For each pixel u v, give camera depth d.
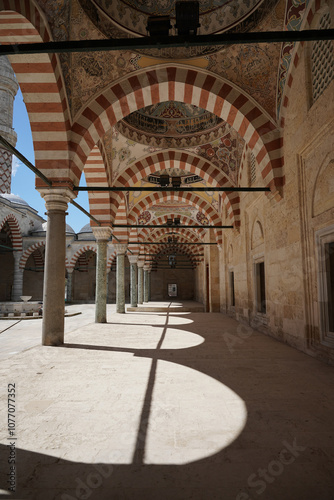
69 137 6.68
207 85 7.20
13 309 17.25
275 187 6.91
